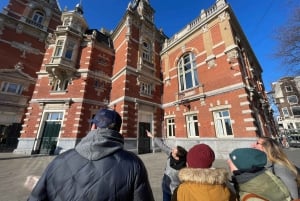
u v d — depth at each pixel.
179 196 1.59
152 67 17.36
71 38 15.39
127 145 12.59
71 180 1.27
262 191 1.49
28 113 13.34
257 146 2.58
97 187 1.23
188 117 14.05
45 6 20.75
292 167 2.02
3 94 15.17
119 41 17.70
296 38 12.36
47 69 13.73
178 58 16.59
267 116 15.55
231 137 10.54
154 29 19.22
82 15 17.14
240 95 10.49
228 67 11.61
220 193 1.41
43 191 1.34
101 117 1.59
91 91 14.75
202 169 1.55
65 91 14.05
